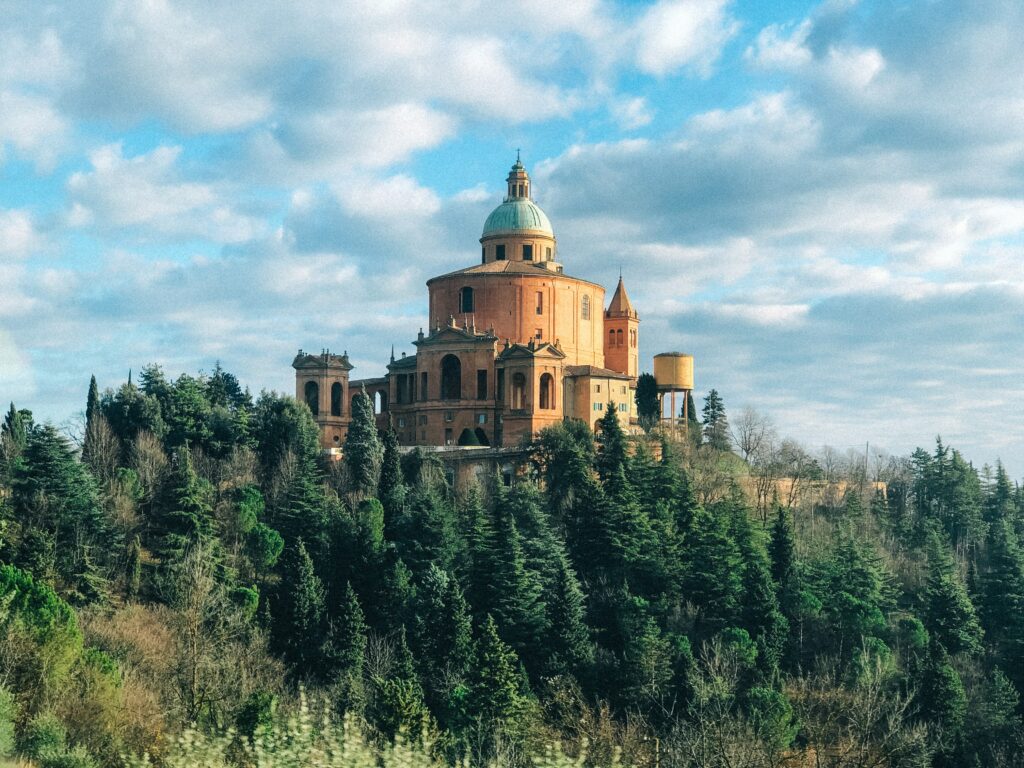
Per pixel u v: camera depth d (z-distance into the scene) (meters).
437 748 88.38
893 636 140.88
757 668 124.38
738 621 137.88
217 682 88.06
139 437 166.75
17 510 135.12
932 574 161.00
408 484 177.50
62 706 76.81
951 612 146.12
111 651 104.88
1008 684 127.69
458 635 120.81
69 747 70.38
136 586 130.38
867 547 163.00
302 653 120.56
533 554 144.75
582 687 120.06
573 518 158.62
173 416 175.62
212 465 170.00
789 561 151.00
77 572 125.31
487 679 103.31
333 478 176.12
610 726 99.88
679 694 116.94
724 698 102.69
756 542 153.62
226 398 197.38
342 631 121.06
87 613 118.81
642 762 88.94
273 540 143.38
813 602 142.62
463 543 144.12
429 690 115.75
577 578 148.50
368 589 137.75
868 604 142.88
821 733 94.94
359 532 142.12
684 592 144.88
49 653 82.00
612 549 148.38
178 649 100.31
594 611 138.88
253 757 59.09
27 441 152.50
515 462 186.38
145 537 148.00
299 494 151.62
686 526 159.38
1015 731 119.56
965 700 120.44
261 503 156.00
